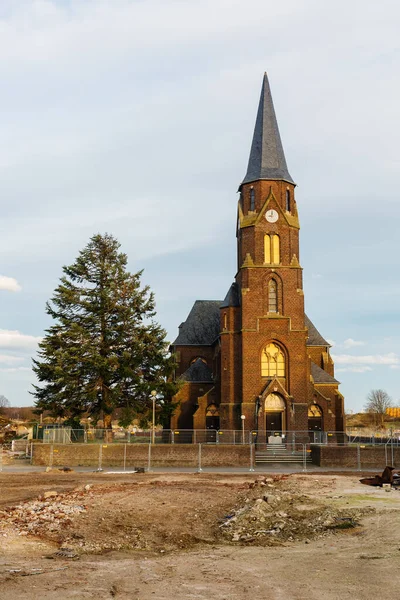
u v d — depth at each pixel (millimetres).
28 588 13273
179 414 68000
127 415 54312
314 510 23359
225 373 61375
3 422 89188
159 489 29734
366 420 153125
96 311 54719
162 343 55688
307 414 59312
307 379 60406
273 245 63156
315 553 16734
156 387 54375
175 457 47469
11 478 36125
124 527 21156
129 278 56625
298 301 61781
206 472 42281
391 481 32000
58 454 46906
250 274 61969
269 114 68000
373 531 19391
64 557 16875
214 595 12914
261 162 65500
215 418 64812
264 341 60688
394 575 14172
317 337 75812
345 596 12664
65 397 52219
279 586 13547
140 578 14406
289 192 65688
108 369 52000
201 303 80062
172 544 19062
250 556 16781
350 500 25734
